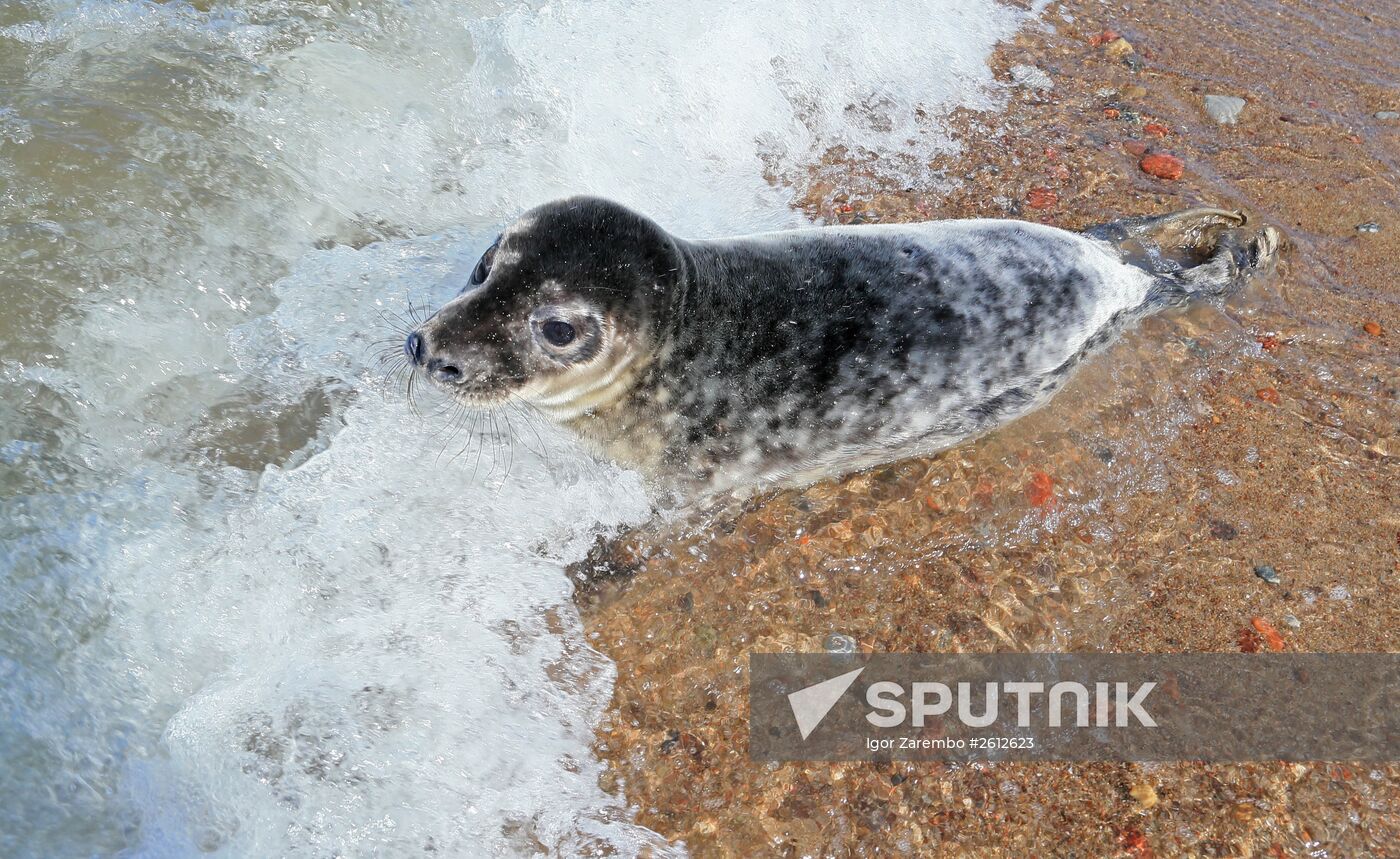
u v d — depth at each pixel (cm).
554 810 147
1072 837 147
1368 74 223
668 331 158
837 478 170
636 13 206
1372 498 169
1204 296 181
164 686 145
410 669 151
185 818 140
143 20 186
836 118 208
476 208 187
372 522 158
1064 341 167
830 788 149
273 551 153
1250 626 159
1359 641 158
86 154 169
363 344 169
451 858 143
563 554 162
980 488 168
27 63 178
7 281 158
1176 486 169
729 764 150
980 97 214
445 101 192
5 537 145
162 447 156
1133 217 192
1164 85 219
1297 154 207
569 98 197
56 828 136
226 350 164
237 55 185
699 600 161
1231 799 149
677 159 199
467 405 159
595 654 156
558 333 155
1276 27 233
